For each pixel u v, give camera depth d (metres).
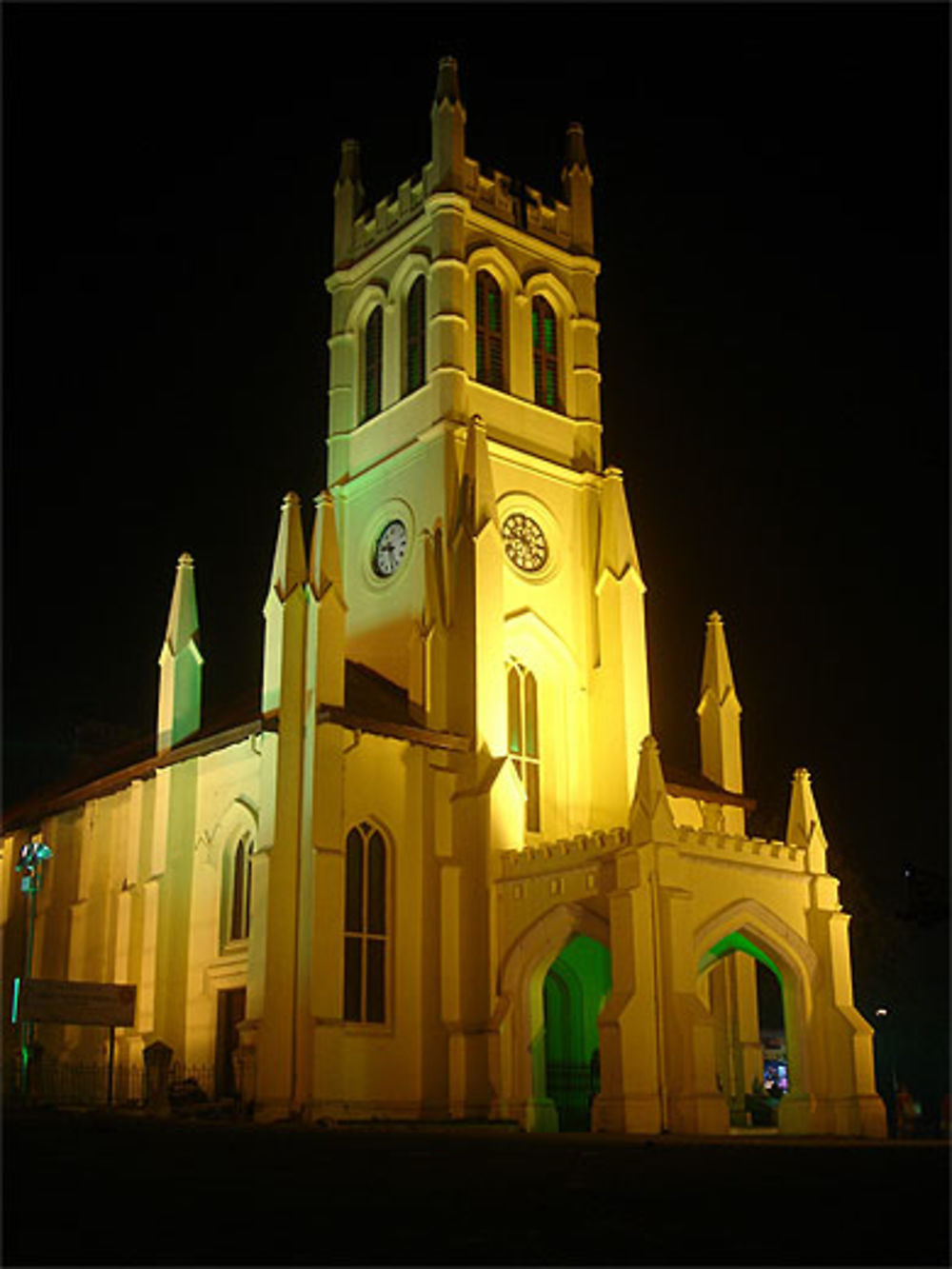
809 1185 20.33
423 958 51.22
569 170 71.88
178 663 61.00
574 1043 54.28
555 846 49.62
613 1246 13.71
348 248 71.06
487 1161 24.86
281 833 50.03
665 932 44.69
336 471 66.50
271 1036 47.59
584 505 64.56
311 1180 20.19
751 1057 58.34
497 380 64.38
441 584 57.41
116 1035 55.97
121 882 60.62
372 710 54.00
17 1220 15.01
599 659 61.47
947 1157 27.83
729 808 64.19
